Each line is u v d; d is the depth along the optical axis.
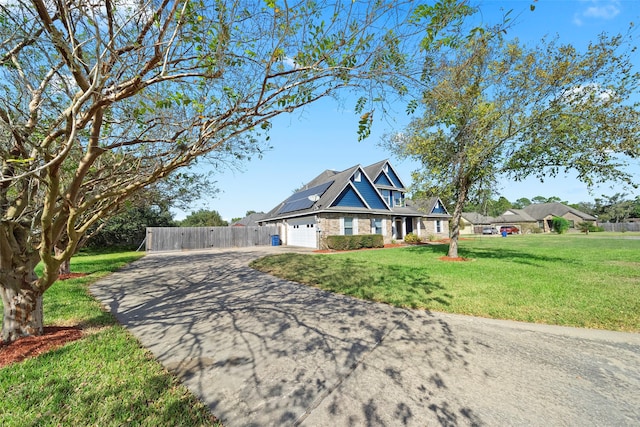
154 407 2.49
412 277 7.98
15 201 3.85
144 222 29.33
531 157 9.86
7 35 2.65
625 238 23.95
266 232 25.22
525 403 2.48
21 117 3.59
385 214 21.19
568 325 4.36
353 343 3.83
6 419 2.30
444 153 10.98
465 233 45.88
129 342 3.92
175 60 2.76
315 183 27.55
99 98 2.56
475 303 5.45
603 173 8.90
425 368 3.12
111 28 2.41
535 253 13.42
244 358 3.44
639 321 4.37
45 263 3.67
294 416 2.36
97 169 4.29
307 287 7.36
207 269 10.95
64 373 3.05
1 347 3.64
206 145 3.90
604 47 7.88
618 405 2.44
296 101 2.95
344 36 2.39
